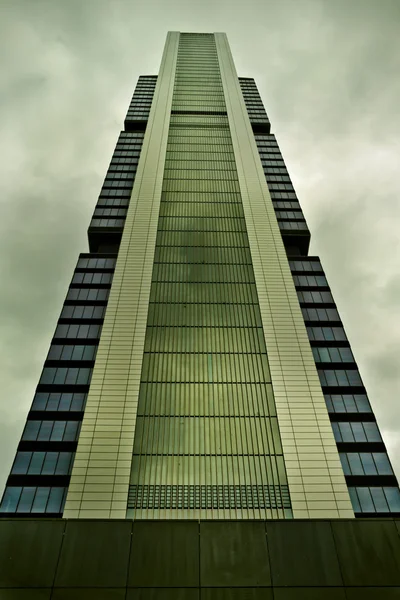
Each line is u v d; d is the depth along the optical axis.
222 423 30.20
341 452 34.78
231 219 49.06
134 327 36.25
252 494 26.61
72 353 41.47
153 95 85.06
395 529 20.38
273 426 30.16
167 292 40.00
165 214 49.22
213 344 35.56
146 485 26.69
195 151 61.41
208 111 72.50
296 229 58.66
